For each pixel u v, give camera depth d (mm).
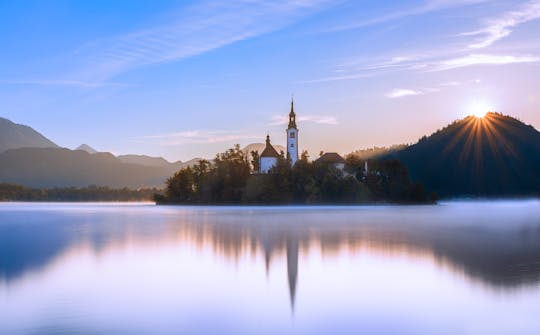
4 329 23781
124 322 24938
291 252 49688
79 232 74562
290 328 24062
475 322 24750
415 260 43812
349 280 34844
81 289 32219
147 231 76375
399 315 26016
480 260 43562
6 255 47906
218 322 25016
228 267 40625
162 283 34094
